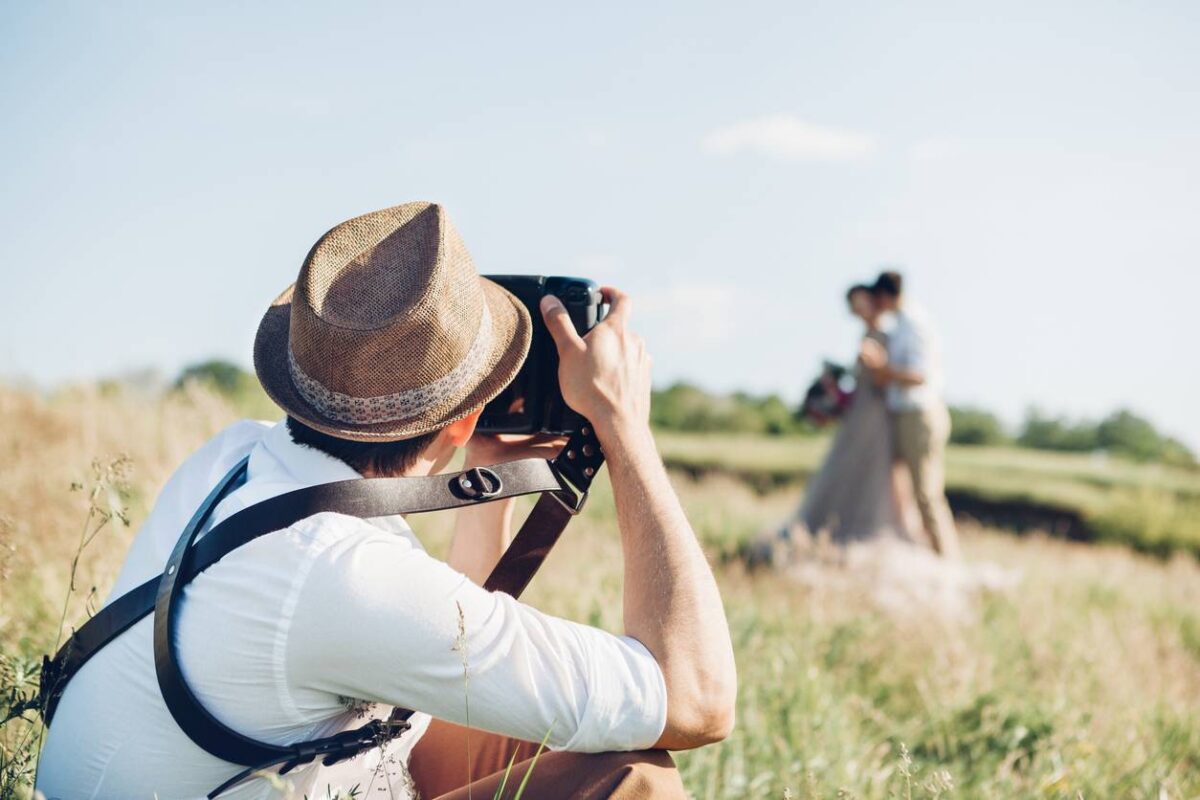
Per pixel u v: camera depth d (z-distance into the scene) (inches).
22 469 162.1
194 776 57.1
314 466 59.7
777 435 1006.4
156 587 58.6
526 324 67.1
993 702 158.9
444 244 60.1
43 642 108.0
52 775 59.8
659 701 57.9
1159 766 139.4
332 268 59.6
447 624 54.6
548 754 62.1
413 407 58.9
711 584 62.9
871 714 153.6
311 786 59.1
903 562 254.8
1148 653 201.3
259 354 64.2
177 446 177.8
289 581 54.1
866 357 275.7
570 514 69.0
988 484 683.4
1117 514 586.6
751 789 113.7
